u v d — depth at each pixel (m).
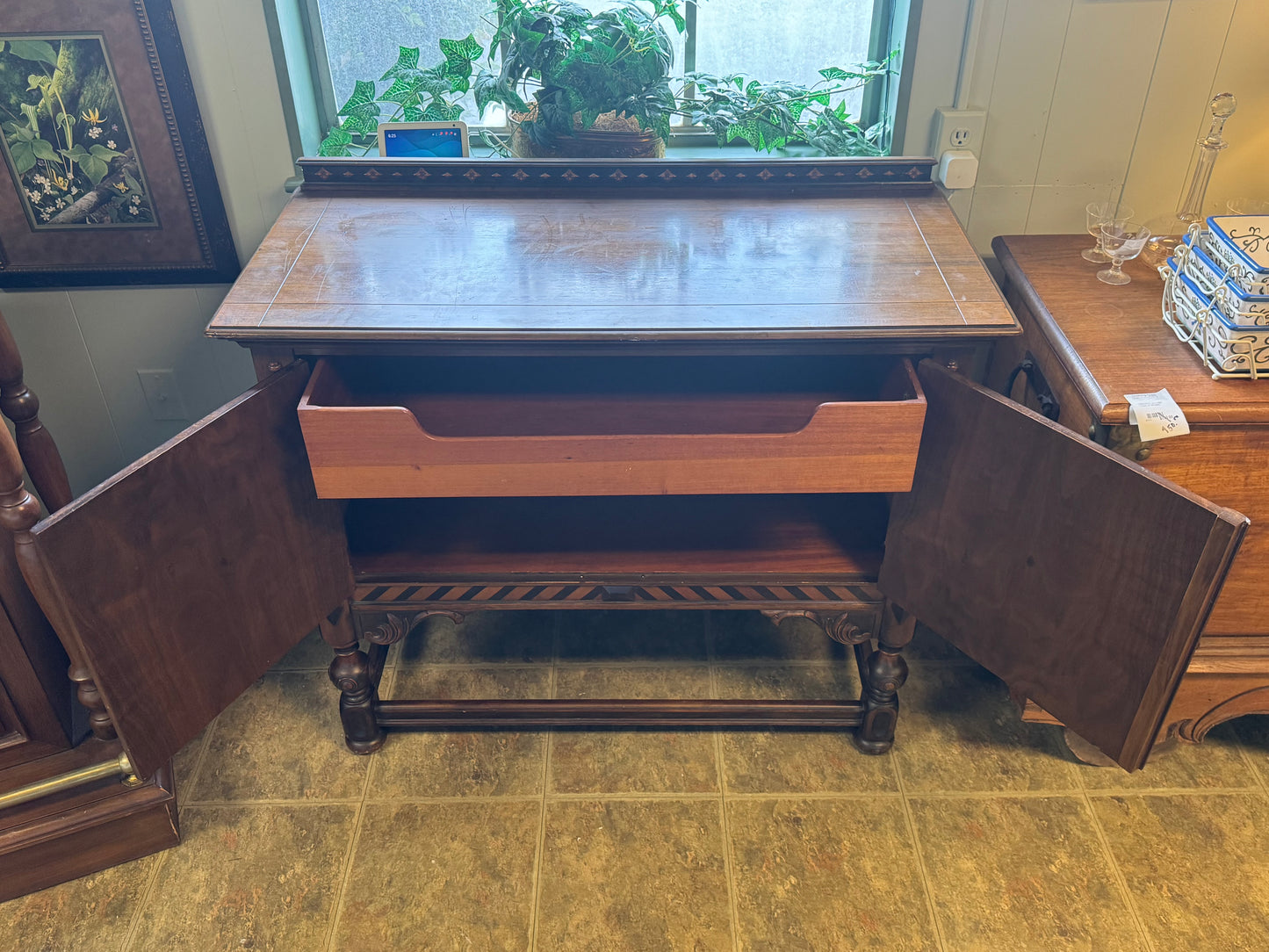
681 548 1.68
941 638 2.09
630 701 1.81
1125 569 1.21
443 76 1.83
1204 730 1.70
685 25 1.94
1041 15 1.75
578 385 1.66
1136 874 1.62
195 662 1.37
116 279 1.95
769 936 1.54
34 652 1.50
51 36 1.68
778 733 1.88
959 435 1.36
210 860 1.66
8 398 1.51
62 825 1.56
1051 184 1.95
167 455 1.22
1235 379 1.41
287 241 1.57
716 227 1.62
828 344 1.37
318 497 1.46
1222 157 1.92
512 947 1.53
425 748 1.85
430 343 1.36
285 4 1.78
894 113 1.88
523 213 1.67
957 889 1.60
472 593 1.66
